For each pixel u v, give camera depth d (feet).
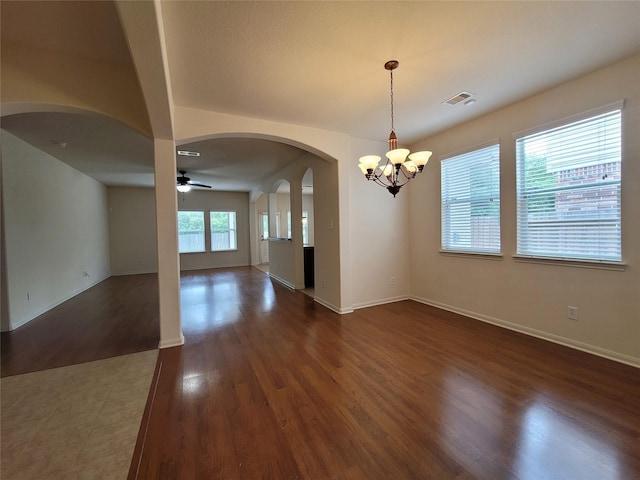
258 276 24.86
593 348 8.73
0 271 11.57
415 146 14.89
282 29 6.29
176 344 9.98
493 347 9.38
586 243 8.84
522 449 5.13
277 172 21.38
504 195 10.91
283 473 4.73
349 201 13.69
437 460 4.93
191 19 5.87
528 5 5.77
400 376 7.69
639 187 7.75
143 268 27.35
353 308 14.07
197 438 5.54
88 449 5.29
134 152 15.31
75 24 6.31
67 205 17.58
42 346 10.07
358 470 4.76
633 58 7.70
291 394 6.96
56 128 11.81
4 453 5.19
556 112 9.25
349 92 9.23
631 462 4.80
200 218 30.30
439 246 13.87
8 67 7.10
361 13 5.87
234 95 9.25
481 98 9.92
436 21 6.16
